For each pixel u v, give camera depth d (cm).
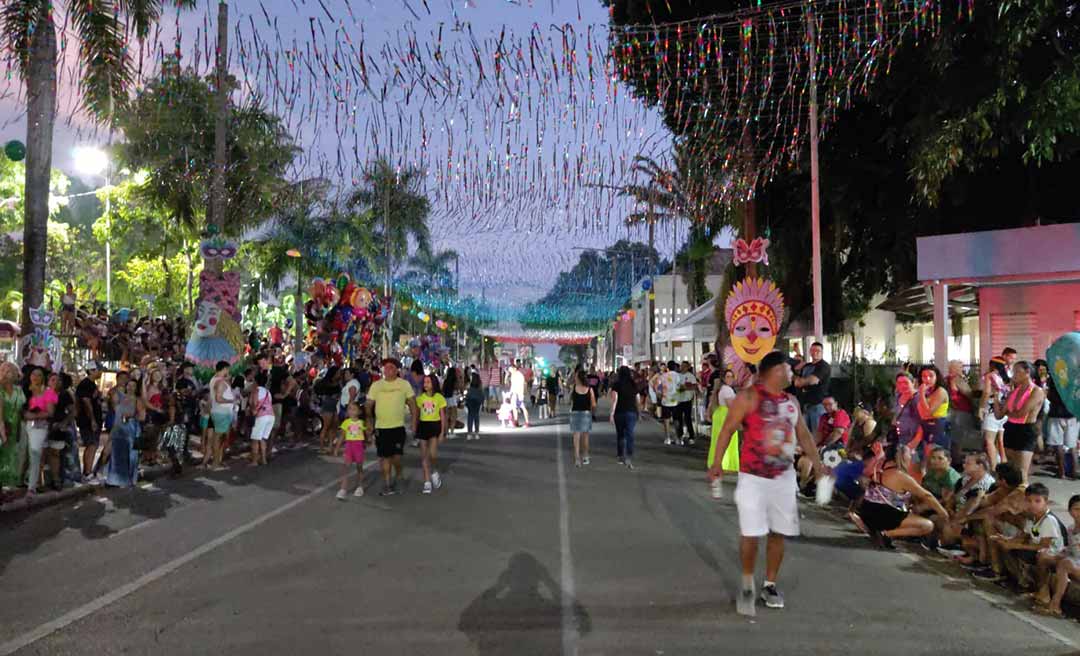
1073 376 853
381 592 632
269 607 592
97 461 1280
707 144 1417
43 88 1261
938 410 1042
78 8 1070
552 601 609
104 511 1019
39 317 1553
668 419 1909
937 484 855
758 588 652
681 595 628
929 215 2017
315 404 2148
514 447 1855
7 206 3167
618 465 1498
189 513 1002
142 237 3266
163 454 1537
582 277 3147
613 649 504
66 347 2081
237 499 1111
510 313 4266
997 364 1301
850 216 2152
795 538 862
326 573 693
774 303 1753
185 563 734
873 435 928
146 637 528
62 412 1137
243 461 1580
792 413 605
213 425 1459
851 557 774
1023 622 571
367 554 766
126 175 2862
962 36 1458
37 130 1505
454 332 5716
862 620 570
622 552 775
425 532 872
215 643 515
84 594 632
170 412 1353
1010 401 1102
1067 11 1412
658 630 542
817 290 1570
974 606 611
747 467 601
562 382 5288
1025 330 1634
